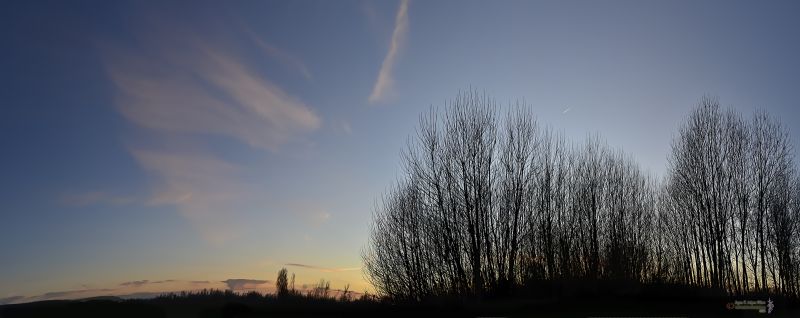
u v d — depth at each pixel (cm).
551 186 2675
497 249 2511
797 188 3344
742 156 3328
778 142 3344
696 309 2114
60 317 2022
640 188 3136
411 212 2723
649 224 3116
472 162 2602
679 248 3362
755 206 3291
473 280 2491
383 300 2394
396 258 2748
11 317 1998
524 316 2031
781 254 3241
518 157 2619
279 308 2166
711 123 3397
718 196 3297
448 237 2573
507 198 2561
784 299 2700
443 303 2244
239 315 2136
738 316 2167
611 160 3120
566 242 2617
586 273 2502
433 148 2688
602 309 2052
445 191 2617
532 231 2555
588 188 2956
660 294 2167
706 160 3359
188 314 2148
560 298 2205
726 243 3253
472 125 2645
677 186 3450
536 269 2519
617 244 2817
